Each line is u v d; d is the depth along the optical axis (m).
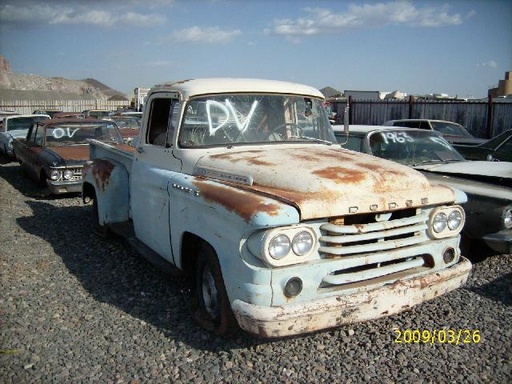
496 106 17.48
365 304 3.33
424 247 3.72
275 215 3.11
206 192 3.72
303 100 4.98
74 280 5.18
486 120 17.80
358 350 3.71
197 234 3.83
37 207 8.95
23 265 5.64
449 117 18.66
